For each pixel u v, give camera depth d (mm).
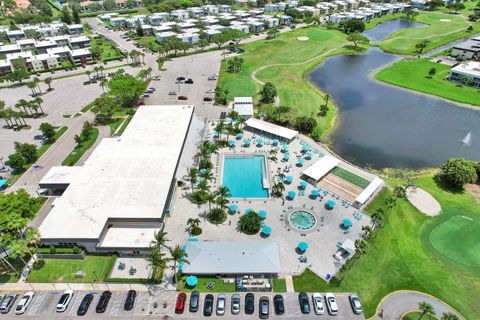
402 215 104562
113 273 85250
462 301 79375
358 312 75812
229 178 121375
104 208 95312
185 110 147875
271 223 100188
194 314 76312
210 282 82250
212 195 102188
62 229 89062
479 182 120875
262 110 166875
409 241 95250
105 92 190250
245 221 96125
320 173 118250
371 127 158375
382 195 113188
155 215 92938
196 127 147500
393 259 89438
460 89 194500
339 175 123000
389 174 126375
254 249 86562
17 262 89000
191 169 111250
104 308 76938
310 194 112312
